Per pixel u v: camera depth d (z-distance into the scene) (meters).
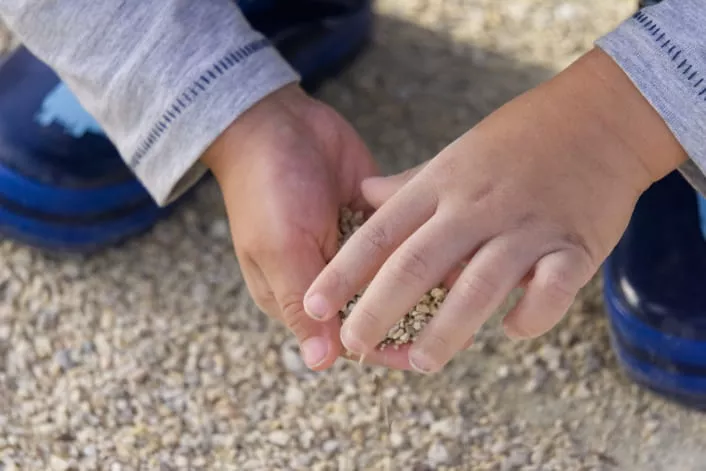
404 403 0.66
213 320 0.69
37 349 0.68
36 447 0.64
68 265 0.71
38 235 0.70
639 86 0.57
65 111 0.70
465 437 0.65
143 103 0.62
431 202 0.57
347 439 0.65
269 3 0.75
